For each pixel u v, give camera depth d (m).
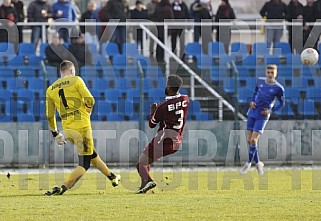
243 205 26.61
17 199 28.91
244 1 71.44
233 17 58.28
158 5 57.94
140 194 31.19
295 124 50.59
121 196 30.20
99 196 30.20
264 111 41.16
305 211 24.97
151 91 53.69
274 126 50.44
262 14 60.31
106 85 54.12
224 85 55.28
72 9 58.47
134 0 67.25
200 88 54.75
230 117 53.25
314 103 54.75
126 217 23.48
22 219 23.06
